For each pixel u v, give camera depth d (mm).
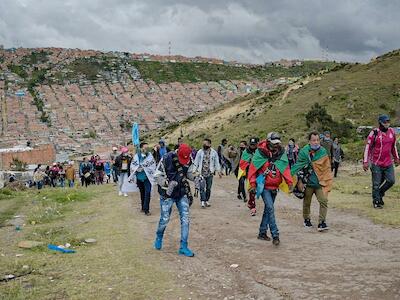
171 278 6520
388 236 8547
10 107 140875
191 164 8016
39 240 9117
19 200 17578
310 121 44438
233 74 196000
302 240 8500
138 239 8969
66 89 164250
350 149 29406
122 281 6387
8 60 190750
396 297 5484
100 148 89562
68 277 6582
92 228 10242
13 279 6531
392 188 14477
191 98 159750
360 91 52719
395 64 60938
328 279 6227
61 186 28203
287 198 14133
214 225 10203
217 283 6293
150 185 12164
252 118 58812
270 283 6184
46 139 106312
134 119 132625
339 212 11242
